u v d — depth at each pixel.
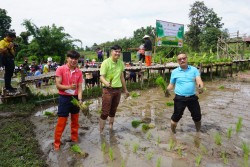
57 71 4.70
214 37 55.97
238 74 19.20
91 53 44.31
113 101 5.58
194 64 15.12
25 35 36.69
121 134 5.67
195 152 4.67
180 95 5.20
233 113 7.38
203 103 8.76
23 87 8.55
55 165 4.28
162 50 28.91
